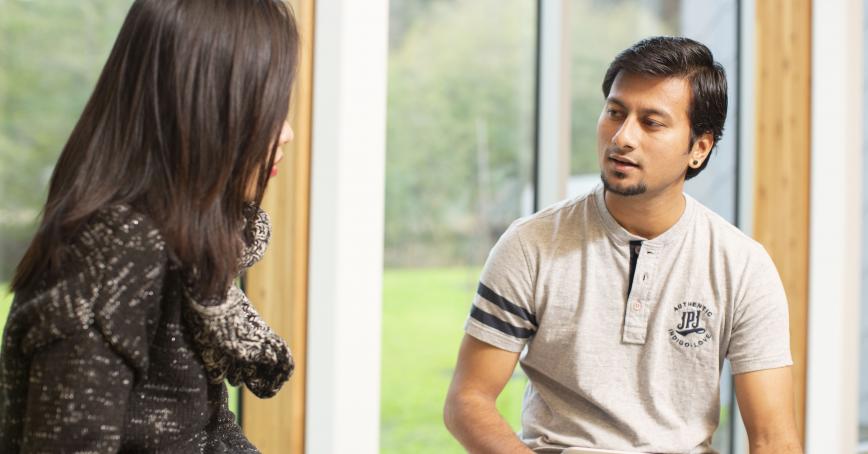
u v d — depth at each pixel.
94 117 0.97
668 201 1.56
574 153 2.57
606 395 1.57
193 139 0.94
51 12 1.90
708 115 1.53
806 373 2.64
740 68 2.69
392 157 2.37
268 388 1.11
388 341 2.40
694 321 1.57
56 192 0.95
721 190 2.70
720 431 2.76
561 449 1.58
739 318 1.58
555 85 2.51
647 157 1.49
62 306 0.87
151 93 0.94
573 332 1.58
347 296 2.00
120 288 0.89
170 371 0.96
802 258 2.63
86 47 1.95
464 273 2.50
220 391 1.08
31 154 1.90
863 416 2.92
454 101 2.44
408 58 2.36
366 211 2.01
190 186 0.94
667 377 1.59
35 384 0.87
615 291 1.58
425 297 2.44
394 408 2.41
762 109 2.58
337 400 2.00
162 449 0.97
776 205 2.60
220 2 0.95
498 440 1.54
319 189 1.98
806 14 2.61
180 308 0.96
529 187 2.57
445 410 1.63
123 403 0.89
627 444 1.57
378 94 2.02
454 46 2.42
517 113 2.54
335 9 1.97
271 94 0.97
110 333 0.88
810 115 2.63
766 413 1.56
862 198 2.88
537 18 2.53
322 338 1.99
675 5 2.65
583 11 2.55
